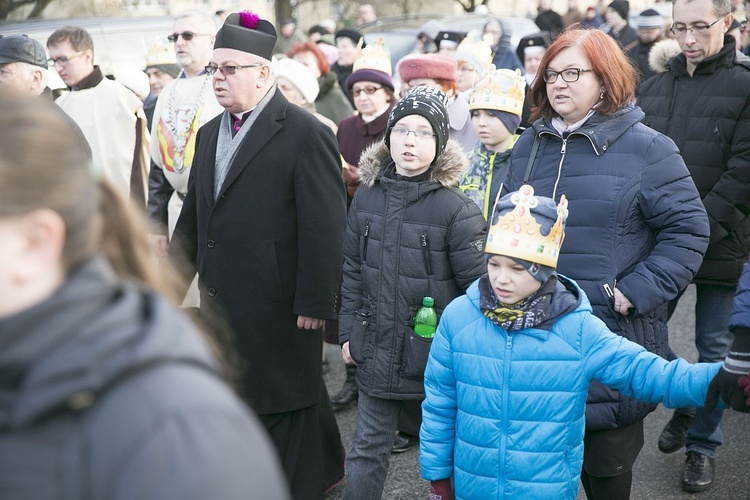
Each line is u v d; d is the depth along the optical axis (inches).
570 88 117.0
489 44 246.8
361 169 127.6
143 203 198.1
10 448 37.5
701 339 161.0
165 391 38.7
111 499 36.9
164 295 47.4
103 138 195.0
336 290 133.8
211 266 135.8
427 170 124.4
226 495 38.0
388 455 127.3
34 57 169.8
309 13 846.5
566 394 97.0
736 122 155.7
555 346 96.5
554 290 97.9
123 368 38.2
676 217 114.6
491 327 99.4
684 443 160.2
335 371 215.6
